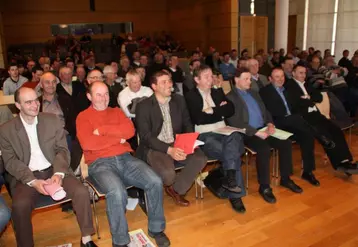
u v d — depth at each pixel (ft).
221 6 38.24
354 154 12.50
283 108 10.76
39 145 7.39
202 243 7.47
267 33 39.42
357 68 18.19
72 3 45.39
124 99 11.30
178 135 8.39
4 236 7.97
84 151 7.91
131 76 11.06
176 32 49.85
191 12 45.21
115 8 48.11
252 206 9.06
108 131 7.77
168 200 9.59
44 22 44.21
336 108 12.31
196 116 9.32
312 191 9.84
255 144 9.46
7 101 11.64
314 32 36.52
